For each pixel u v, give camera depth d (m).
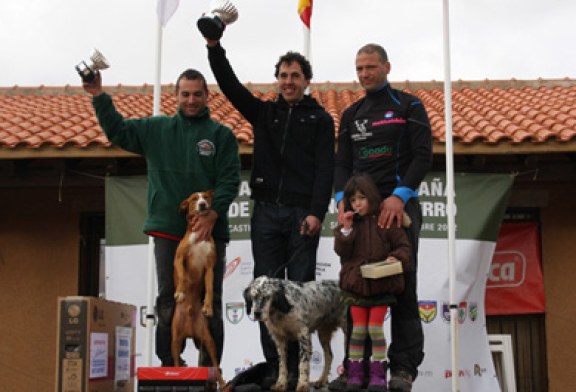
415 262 5.84
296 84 6.01
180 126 6.05
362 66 5.90
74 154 9.86
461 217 9.84
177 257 5.80
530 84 13.60
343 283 5.64
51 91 14.21
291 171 6.05
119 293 9.87
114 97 13.55
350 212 5.68
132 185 10.03
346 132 6.08
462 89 13.66
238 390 5.83
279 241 6.09
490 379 9.60
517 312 10.58
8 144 9.89
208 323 5.84
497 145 9.79
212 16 5.73
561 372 10.51
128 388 6.53
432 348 9.59
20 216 11.03
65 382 5.59
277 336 5.86
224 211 5.89
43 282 10.90
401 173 5.87
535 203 10.73
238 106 6.07
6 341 10.80
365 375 5.80
